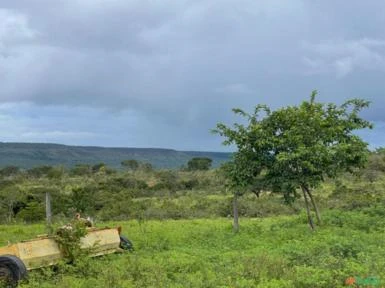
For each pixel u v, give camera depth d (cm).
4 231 2477
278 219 2639
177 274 1161
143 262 1280
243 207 3509
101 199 4409
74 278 1155
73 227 1330
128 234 2086
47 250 1265
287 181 1919
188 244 1747
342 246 1352
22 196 4288
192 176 6328
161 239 1838
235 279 1034
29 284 1102
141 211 3712
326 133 1942
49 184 5947
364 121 2036
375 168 4566
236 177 2014
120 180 5944
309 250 1353
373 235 1656
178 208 3778
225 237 1847
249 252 1461
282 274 1058
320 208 2936
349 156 1964
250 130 1980
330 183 4444
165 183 5825
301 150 1847
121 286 1041
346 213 2264
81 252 1297
